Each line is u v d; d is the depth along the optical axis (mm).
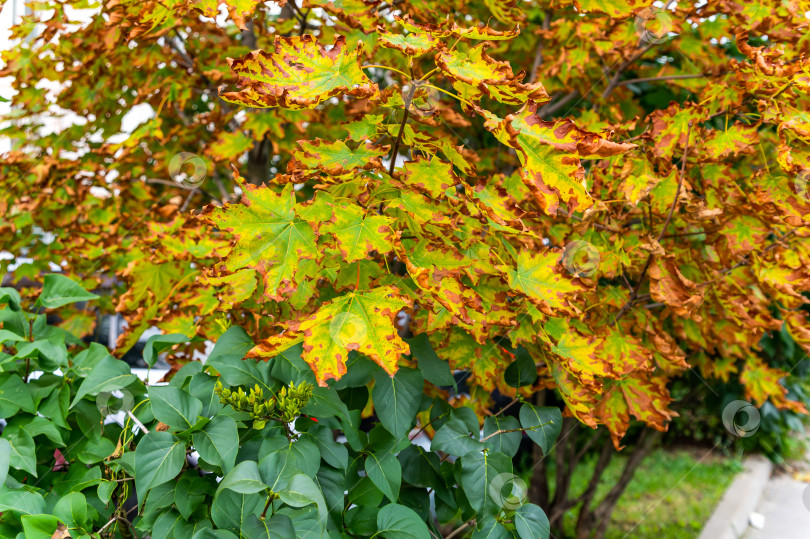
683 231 1228
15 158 1449
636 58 1318
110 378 949
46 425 952
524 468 2381
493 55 1478
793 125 971
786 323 1195
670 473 2623
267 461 844
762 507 2432
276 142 1359
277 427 925
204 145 1339
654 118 1093
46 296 1055
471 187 854
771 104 1033
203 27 1304
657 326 1185
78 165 1484
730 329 1251
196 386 926
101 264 1433
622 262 1155
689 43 1325
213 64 1358
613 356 1109
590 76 1490
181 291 1237
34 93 1483
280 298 833
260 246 838
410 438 1028
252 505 842
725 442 2670
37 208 1461
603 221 1172
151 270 1224
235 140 1320
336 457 898
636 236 1194
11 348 1064
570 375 1013
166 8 959
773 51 1068
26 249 1734
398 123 923
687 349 1729
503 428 995
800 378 2498
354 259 822
